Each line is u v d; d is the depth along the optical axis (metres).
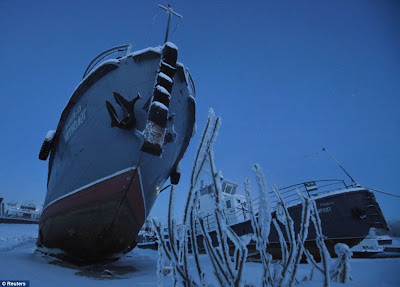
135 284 4.64
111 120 6.89
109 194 6.88
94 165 7.18
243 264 1.94
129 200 7.11
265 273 2.16
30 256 8.27
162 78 6.09
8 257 7.08
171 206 2.40
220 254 2.08
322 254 2.18
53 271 5.84
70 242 7.74
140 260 11.58
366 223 7.96
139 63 6.91
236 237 2.06
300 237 2.22
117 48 8.28
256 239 2.27
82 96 8.00
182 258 2.21
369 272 4.53
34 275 4.84
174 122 7.48
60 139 9.31
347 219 8.12
